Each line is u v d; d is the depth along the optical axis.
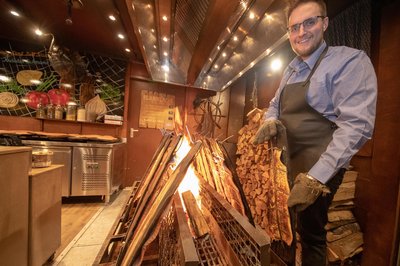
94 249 1.64
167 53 2.35
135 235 0.79
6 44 3.00
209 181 1.23
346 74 0.88
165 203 0.72
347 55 0.91
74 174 2.69
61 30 2.68
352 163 1.74
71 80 3.24
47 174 1.40
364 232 1.59
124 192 3.29
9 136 1.76
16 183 1.12
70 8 2.01
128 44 2.87
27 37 2.96
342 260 1.50
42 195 1.34
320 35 1.00
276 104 1.35
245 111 3.81
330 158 0.82
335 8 1.79
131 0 1.25
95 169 2.75
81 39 2.92
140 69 3.61
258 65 3.12
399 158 1.35
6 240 1.05
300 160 1.09
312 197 0.82
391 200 1.39
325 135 1.00
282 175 1.14
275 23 1.39
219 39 1.63
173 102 3.85
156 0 1.24
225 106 3.80
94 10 1.97
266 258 0.58
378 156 1.49
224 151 1.37
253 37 1.66
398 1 1.41
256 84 3.39
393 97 1.41
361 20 1.64
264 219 1.72
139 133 3.71
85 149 2.73
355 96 0.84
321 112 1.01
